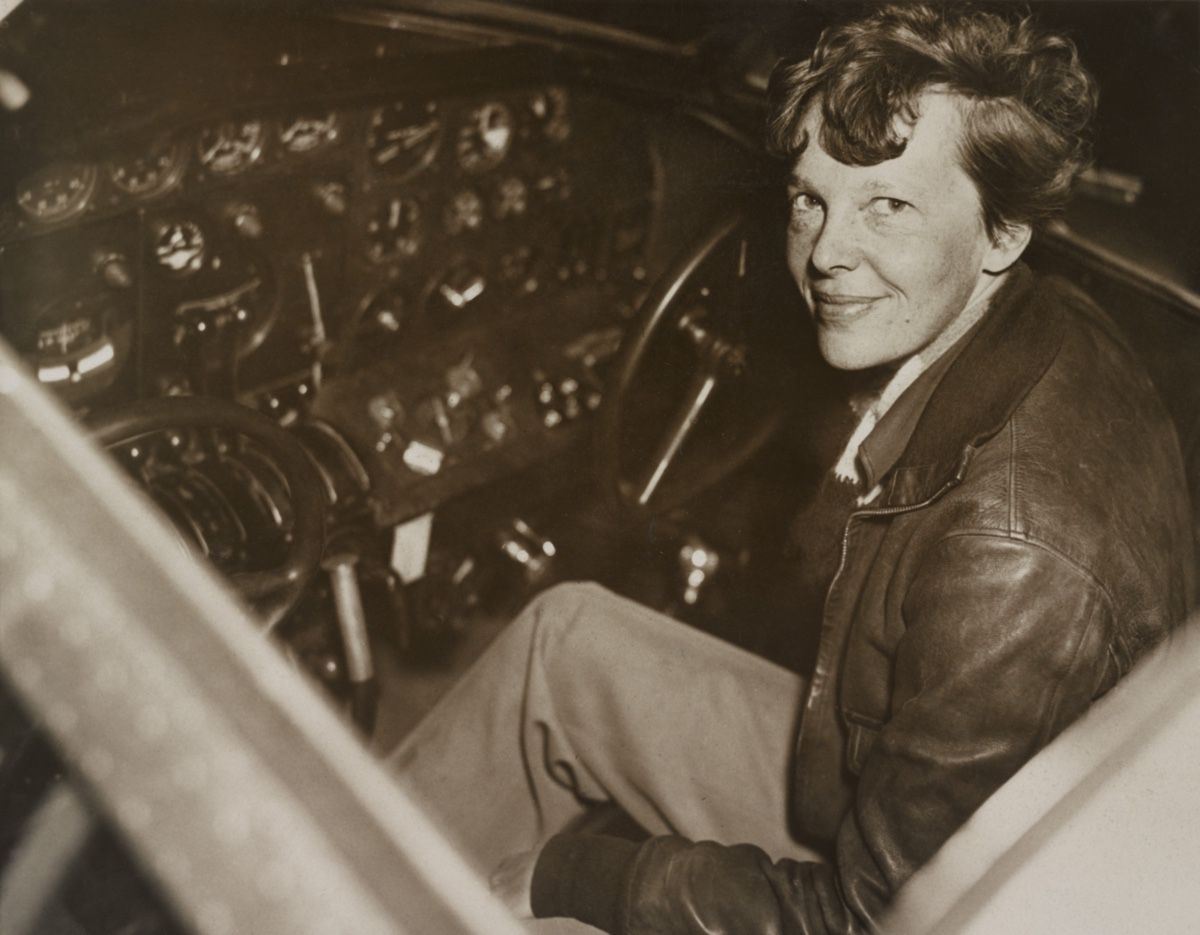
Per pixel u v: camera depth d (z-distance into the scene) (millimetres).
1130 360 935
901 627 862
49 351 1220
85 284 1207
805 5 878
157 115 1158
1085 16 1052
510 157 1554
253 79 1230
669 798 1143
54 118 1091
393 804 447
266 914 411
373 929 406
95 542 511
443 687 1593
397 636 1615
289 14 1243
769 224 1175
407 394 1622
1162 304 1151
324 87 1288
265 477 1215
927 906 550
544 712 1204
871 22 829
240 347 1428
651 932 879
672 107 1440
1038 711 755
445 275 1630
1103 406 839
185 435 1207
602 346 1770
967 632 763
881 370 1082
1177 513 866
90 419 942
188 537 1145
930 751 763
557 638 1208
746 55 1372
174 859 428
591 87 1485
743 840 1118
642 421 1308
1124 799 566
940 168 832
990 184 836
